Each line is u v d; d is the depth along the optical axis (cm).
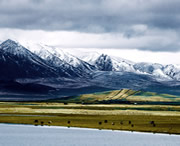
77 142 17650
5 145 16962
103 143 17125
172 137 18712
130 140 17838
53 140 18012
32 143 17425
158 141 17525
